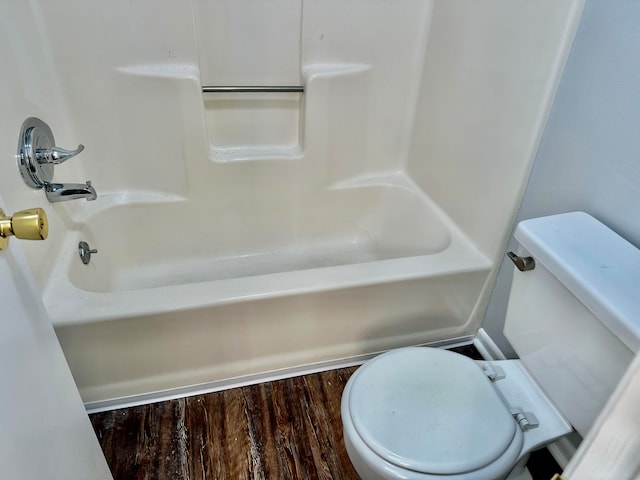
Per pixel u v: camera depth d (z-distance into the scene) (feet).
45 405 2.21
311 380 4.81
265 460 4.06
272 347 4.50
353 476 3.98
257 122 5.68
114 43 4.61
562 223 3.13
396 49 5.48
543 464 4.01
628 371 1.02
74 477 2.49
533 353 3.28
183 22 4.67
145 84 4.85
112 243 5.38
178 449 4.11
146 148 5.22
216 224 5.90
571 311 2.85
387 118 5.92
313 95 5.40
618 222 3.14
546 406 3.35
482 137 4.51
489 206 4.49
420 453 2.86
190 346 4.18
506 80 4.07
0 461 1.73
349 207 6.30
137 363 4.15
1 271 1.89
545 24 3.53
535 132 3.79
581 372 2.85
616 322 2.39
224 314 4.00
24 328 2.07
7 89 3.70
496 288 4.69
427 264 4.48
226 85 5.34
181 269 5.92
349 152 5.99
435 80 5.32
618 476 1.08
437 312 4.82
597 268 2.70
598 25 3.13
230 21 4.98
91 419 4.30
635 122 2.93
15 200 3.57
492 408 3.17
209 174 5.52
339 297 4.25
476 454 2.87
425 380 3.34
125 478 3.88
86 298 3.80
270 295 3.99
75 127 4.91
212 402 4.53
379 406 3.14
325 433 4.31
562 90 3.51
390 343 4.98
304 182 5.95
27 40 4.13
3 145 3.49
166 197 5.55
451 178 5.17
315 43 5.24
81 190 4.20
